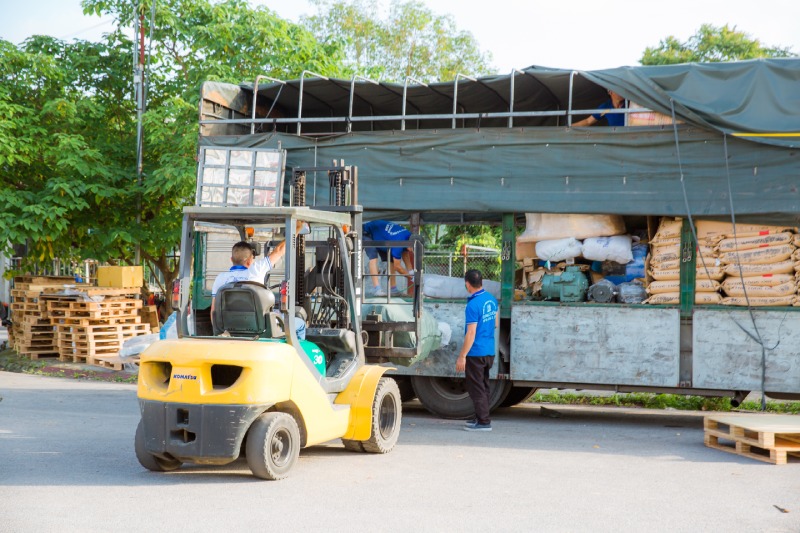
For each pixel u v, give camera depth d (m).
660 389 9.73
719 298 9.45
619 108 10.31
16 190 16.89
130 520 5.41
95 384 13.59
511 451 8.09
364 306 9.29
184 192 16.94
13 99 17.84
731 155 9.37
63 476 6.78
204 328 8.65
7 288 26.69
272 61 18.84
